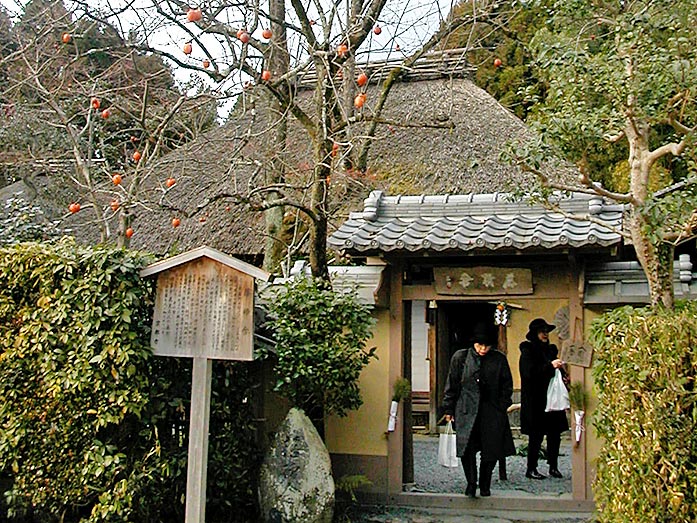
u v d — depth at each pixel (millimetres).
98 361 4906
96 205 6348
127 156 8062
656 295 4664
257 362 6301
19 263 5109
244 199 5609
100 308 4961
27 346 5020
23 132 9180
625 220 5973
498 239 5945
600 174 10664
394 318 6641
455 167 10195
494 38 13875
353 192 9266
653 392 3979
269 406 6570
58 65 8695
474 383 6414
